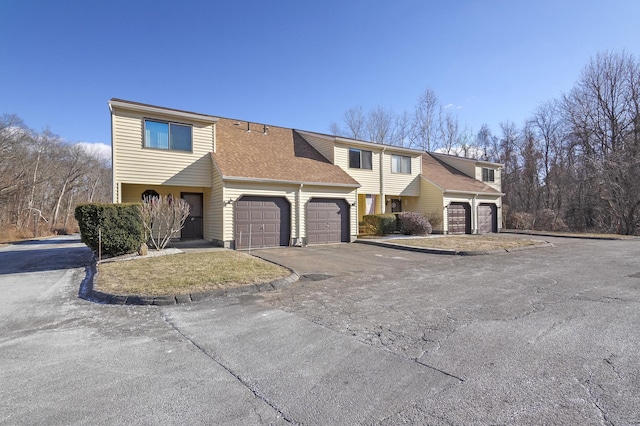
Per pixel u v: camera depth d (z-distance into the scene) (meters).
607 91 27.06
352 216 15.84
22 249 16.08
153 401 2.61
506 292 6.22
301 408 2.49
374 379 2.94
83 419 2.37
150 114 12.83
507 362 3.24
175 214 11.71
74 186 44.78
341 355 3.47
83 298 6.12
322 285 6.97
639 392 2.63
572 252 12.37
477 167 24.83
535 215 27.39
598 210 25.28
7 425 2.30
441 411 2.41
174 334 4.19
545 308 5.15
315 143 18.92
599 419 2.27
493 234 21.67
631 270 8.55
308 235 14.53
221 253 10.81
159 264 8.61
